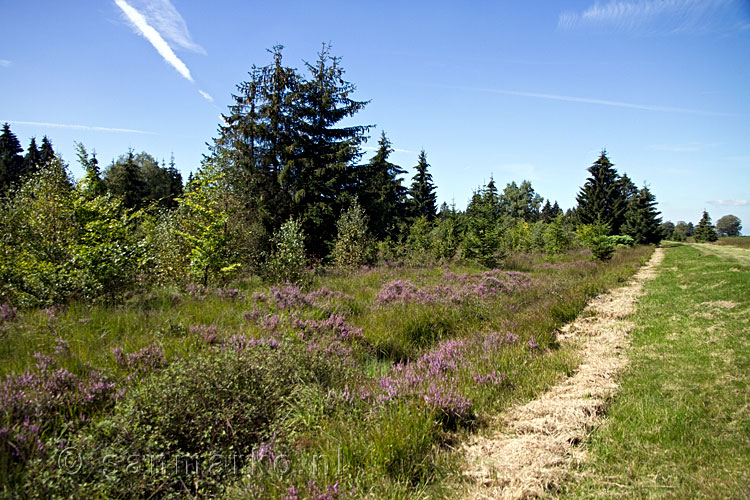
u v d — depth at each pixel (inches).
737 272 585.9
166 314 278.5
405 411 159.5
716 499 111.5
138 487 112.2
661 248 1813.5
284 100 819.4
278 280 452.4
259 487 116.3
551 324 339.3
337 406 165.6
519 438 155.2
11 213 349.4
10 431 120.5
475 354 254.7
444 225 1098.7
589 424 162.2
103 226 339.0
